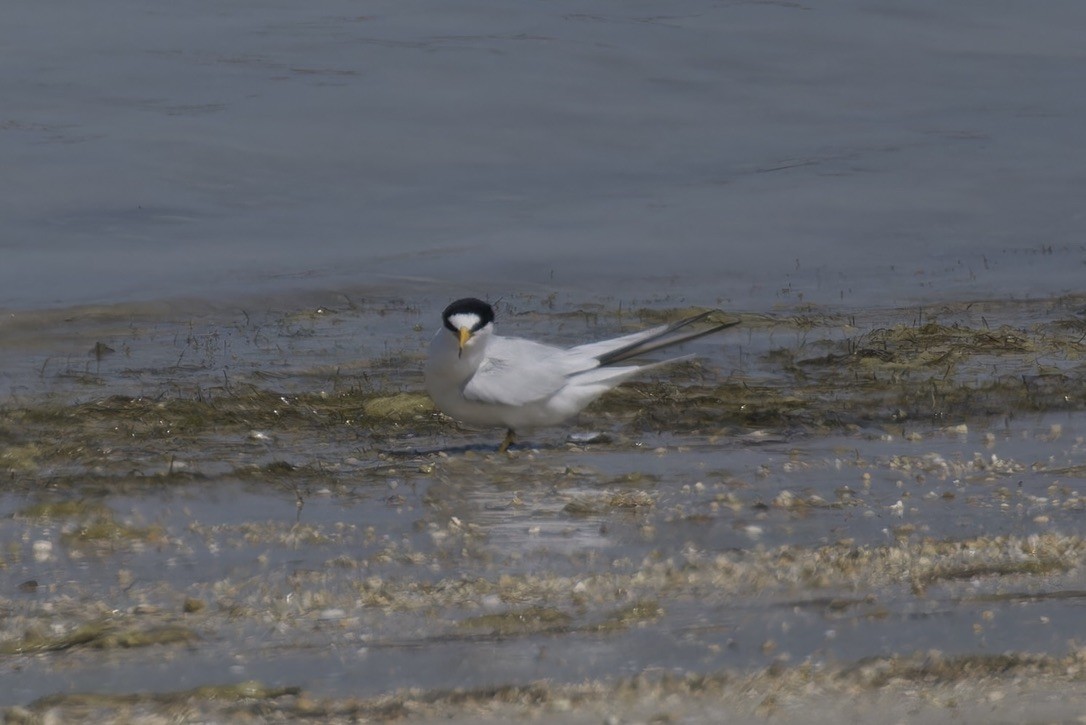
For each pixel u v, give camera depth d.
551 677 7.06
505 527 9.95
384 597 8.33
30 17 36.06
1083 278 21.50
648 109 32.56
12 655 7.43
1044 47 38.53
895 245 23.92
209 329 18.25
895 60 36.97
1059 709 6.56
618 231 24.50
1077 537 9.39
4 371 15.74
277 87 32.03
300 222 24.69
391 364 16.08
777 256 23.16
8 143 27.73
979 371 15.45
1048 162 29.52
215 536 9.69
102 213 24.67
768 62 36.12
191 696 6.81
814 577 8.64
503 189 27.08
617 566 9.00
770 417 13.42
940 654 7.24
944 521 9.97
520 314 19.19
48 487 10.92
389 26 37.00
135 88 31.44
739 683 6.91
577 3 39.78
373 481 11.29
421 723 6.52
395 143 29.28
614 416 13.65
